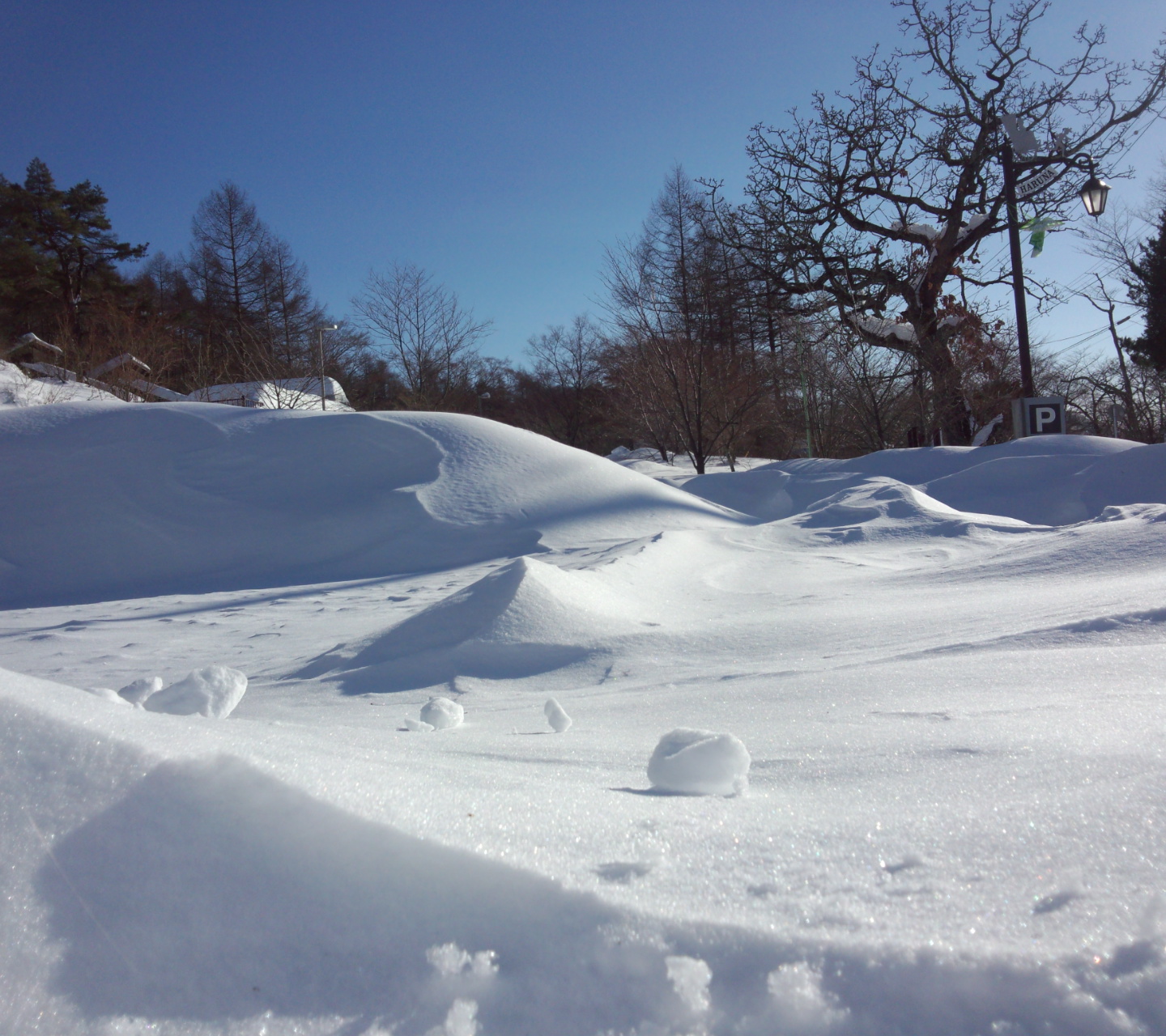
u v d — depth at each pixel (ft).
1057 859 3.55
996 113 78.13
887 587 22.15
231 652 23.71
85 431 50.72
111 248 144.97
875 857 3.67
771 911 3.10
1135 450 43.73
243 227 156.46
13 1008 2.61
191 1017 2.67
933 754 6.34
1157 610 12.77
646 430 101.45
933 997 2.65
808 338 86.53
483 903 3.11
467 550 41.68
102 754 3.43
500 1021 2.67
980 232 82.28
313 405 103.40
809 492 54.44
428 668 16.89
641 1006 2.71
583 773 6.59
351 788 3.72
